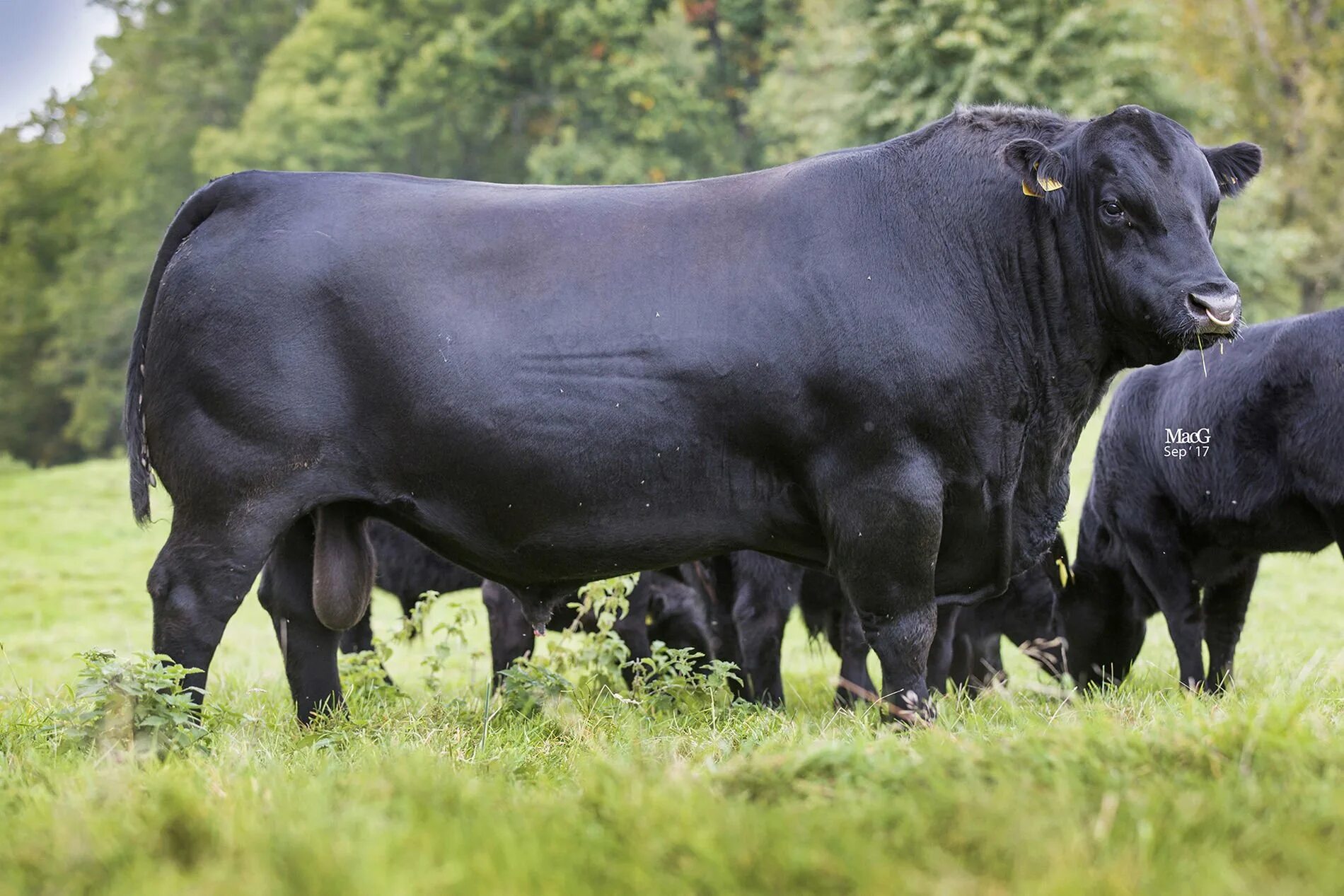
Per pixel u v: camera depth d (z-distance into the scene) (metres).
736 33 75.81
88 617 28.52
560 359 9.52
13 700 11.41
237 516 9.67
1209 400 13.29
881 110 53.44
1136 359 9.76
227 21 87.56
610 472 9.58
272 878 5.33
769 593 14.20
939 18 50.94
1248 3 61.03
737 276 9.57
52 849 5.93
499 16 72.44
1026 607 16.75
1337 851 5.41
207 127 78.25
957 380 9.46
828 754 6.85
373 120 71.62
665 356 9.46
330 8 74.50
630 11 69.31
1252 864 5.39
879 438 9.40
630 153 67.06
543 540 9.82
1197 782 6.36
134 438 10.17
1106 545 14.93
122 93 93.50
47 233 94.69
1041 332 9.73
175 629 9.68
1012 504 9.88
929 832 5.73
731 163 71.12
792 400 9.44
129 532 41.03
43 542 39.09
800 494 9.73
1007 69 50.44
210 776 7.30
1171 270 9.08
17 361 93.50
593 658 13.11
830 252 9.58
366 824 5.95
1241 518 13.25
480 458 9.60
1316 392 12.46
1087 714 8.45
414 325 9.59
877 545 9.48
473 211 9.91
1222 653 14.80
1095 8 50.06
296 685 10.92
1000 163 9.76
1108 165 9.30
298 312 9.68
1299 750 6.54
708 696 12.65
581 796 6.77
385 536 18.06
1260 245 51.62
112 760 8.15
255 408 9.62
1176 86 52.75
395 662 21.20
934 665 13.98
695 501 9.69
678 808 6.06
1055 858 5.32
